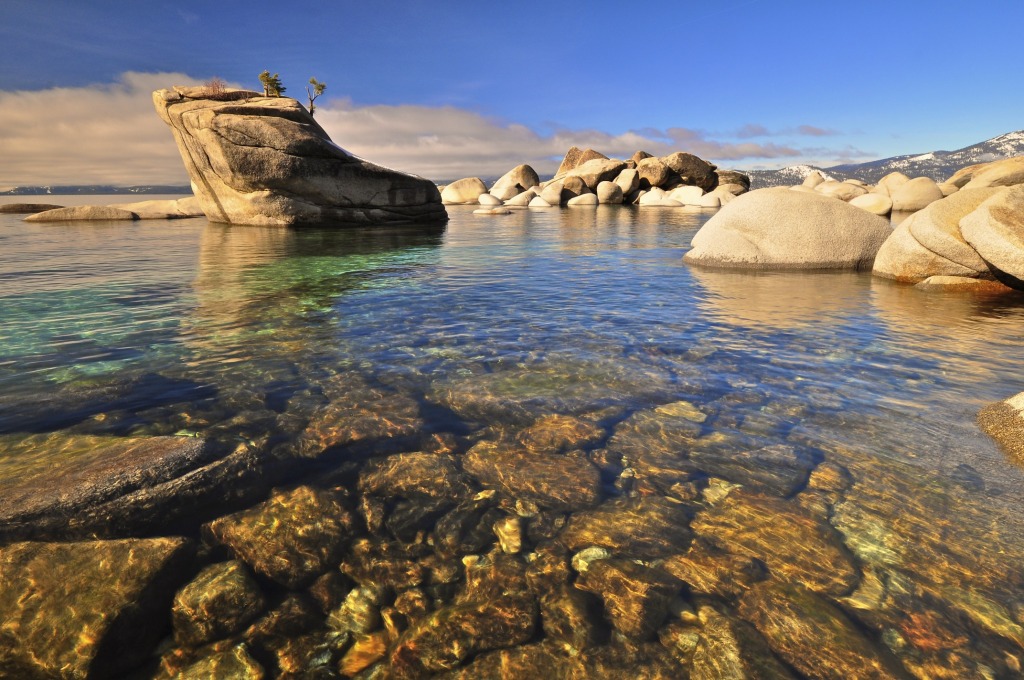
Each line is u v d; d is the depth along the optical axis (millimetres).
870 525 2654
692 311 7230
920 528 2619
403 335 6031
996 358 5125
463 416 3947
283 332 6113
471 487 3096
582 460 3344
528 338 5926
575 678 1935
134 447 3227
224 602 2252
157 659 2014
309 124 21203
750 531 2652
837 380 4582
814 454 3336
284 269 10750
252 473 3145
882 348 5500
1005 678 1867
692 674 1930
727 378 4656
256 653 2057
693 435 3633
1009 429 3484
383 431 3703
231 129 19281
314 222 21547
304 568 2484
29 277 9383
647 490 3025
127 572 2266
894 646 2010
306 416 3906
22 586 2152
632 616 2191
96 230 19125
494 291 8656
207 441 3412
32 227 20203
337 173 21250
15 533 2477
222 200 21297
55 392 4270
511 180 52750
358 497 2982
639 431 3705
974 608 2160
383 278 9844
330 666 2010
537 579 2414
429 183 24625
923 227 9070
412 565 2520
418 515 2857
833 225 10680
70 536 2531
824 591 2271
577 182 47406
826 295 8305
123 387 4391
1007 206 8305
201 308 7270
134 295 8047
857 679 1886
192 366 4918
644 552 2555
